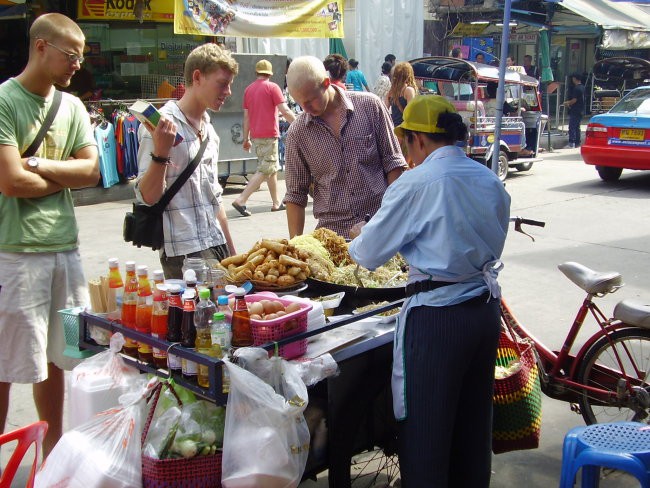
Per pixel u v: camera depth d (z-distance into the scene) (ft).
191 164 11.71
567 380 12.90
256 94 30.71
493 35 64.18
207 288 9.03
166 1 38.65
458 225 8.69
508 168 43.11
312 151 13.19
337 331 10.25
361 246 9.15
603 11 61.11
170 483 8.21
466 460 9.77
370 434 10.64
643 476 8.52
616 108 38.96
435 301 8.88
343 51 50.21
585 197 36.04
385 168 13.37
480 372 9.46
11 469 6.97
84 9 37.58
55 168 10.73
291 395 8.44
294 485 8.49
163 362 9.09
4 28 36.78
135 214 11.60
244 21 34.71
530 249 26.02
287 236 27.63
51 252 11.02
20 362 10.86
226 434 8.22
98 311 10.21
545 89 67.15
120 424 8.38
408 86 31.37
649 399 12.12
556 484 12.03
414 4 53.47
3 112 10.24
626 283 22.04
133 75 40.22
